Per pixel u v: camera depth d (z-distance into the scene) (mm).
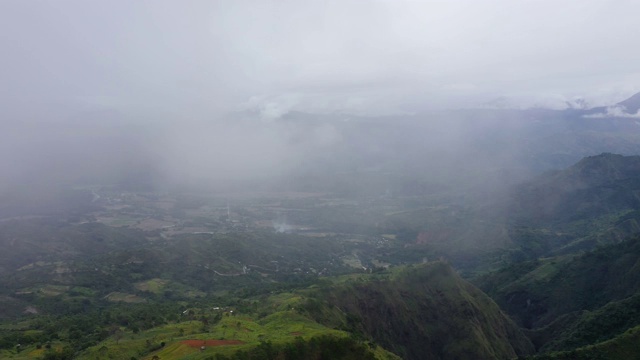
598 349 175875
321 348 147625
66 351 158125
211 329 167750
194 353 137375
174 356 137125
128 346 154375
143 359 141875
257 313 193875
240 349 136125
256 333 158250
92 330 187250
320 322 187250
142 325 186375
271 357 137875
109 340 167625
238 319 178625
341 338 152500
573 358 176000
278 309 190750
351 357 149625
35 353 160500
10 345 170125
